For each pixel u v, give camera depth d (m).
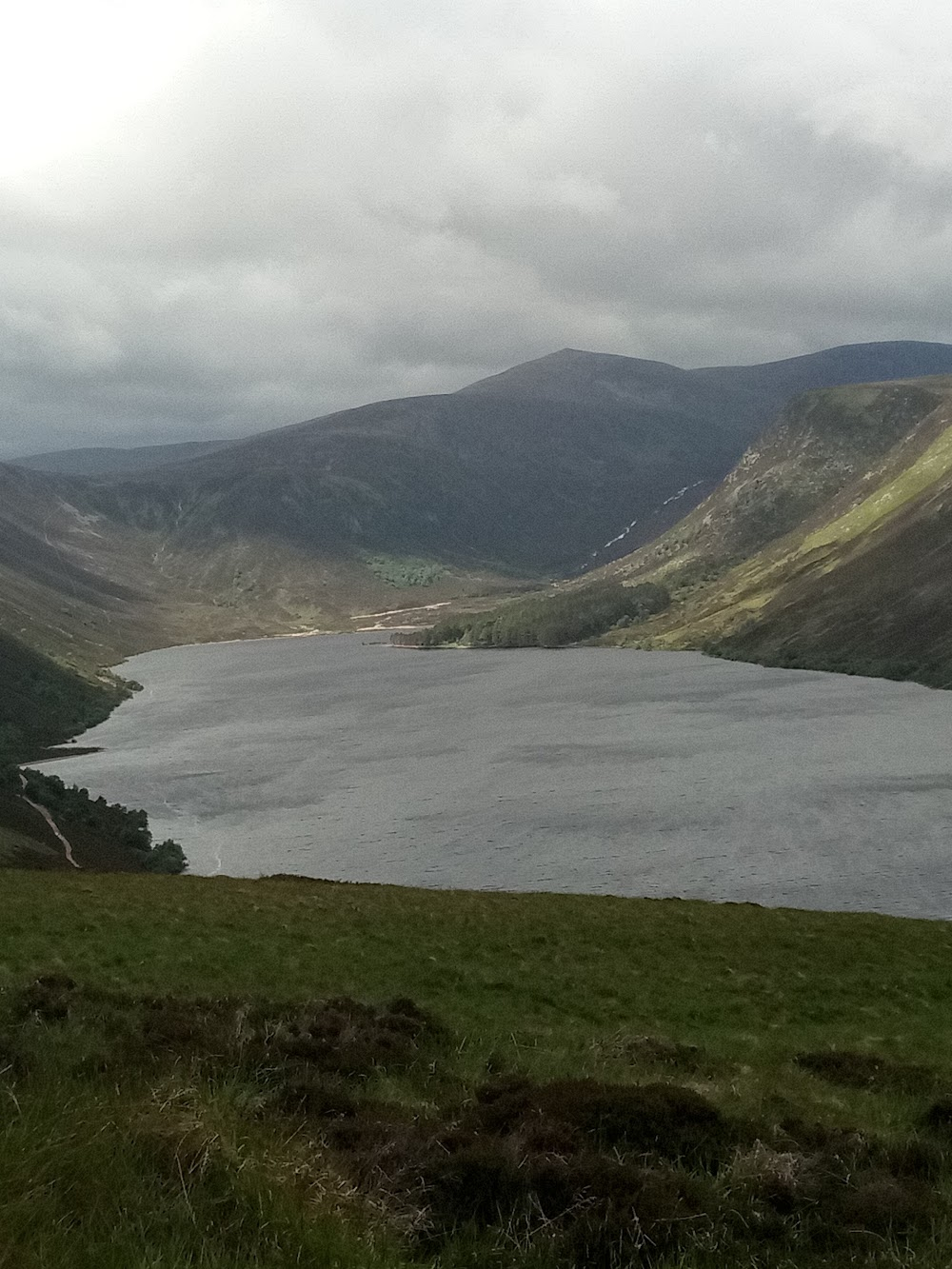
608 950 38.81
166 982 27.25
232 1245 8.18
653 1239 10.50
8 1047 14.91
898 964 38.03
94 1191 8.25
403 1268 8.74
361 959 34.03
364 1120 13.31
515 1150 12.02
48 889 47.12
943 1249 10.63
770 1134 13.80
